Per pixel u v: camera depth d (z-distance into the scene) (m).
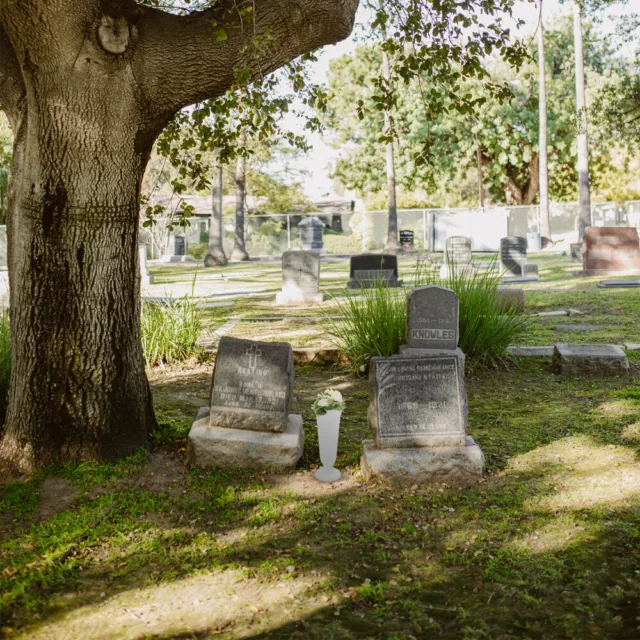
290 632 3.10
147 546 3.93
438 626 3.15
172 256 38.16
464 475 4.84
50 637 3.06
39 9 4.20
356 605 3.34
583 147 31.73
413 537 4.07
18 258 4.79
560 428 6.17
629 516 4.25
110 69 4.54
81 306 4.82
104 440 4.96
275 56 4.90
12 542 3.91
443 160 42.28
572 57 42.69
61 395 4.86
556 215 42.38
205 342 10.58
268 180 42.66
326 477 4.93
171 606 3.33
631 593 3.39
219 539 4.06
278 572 3.65
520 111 42.41
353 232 43.78
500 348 8.67
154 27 4.69
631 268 20.39
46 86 4.48
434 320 7.58
